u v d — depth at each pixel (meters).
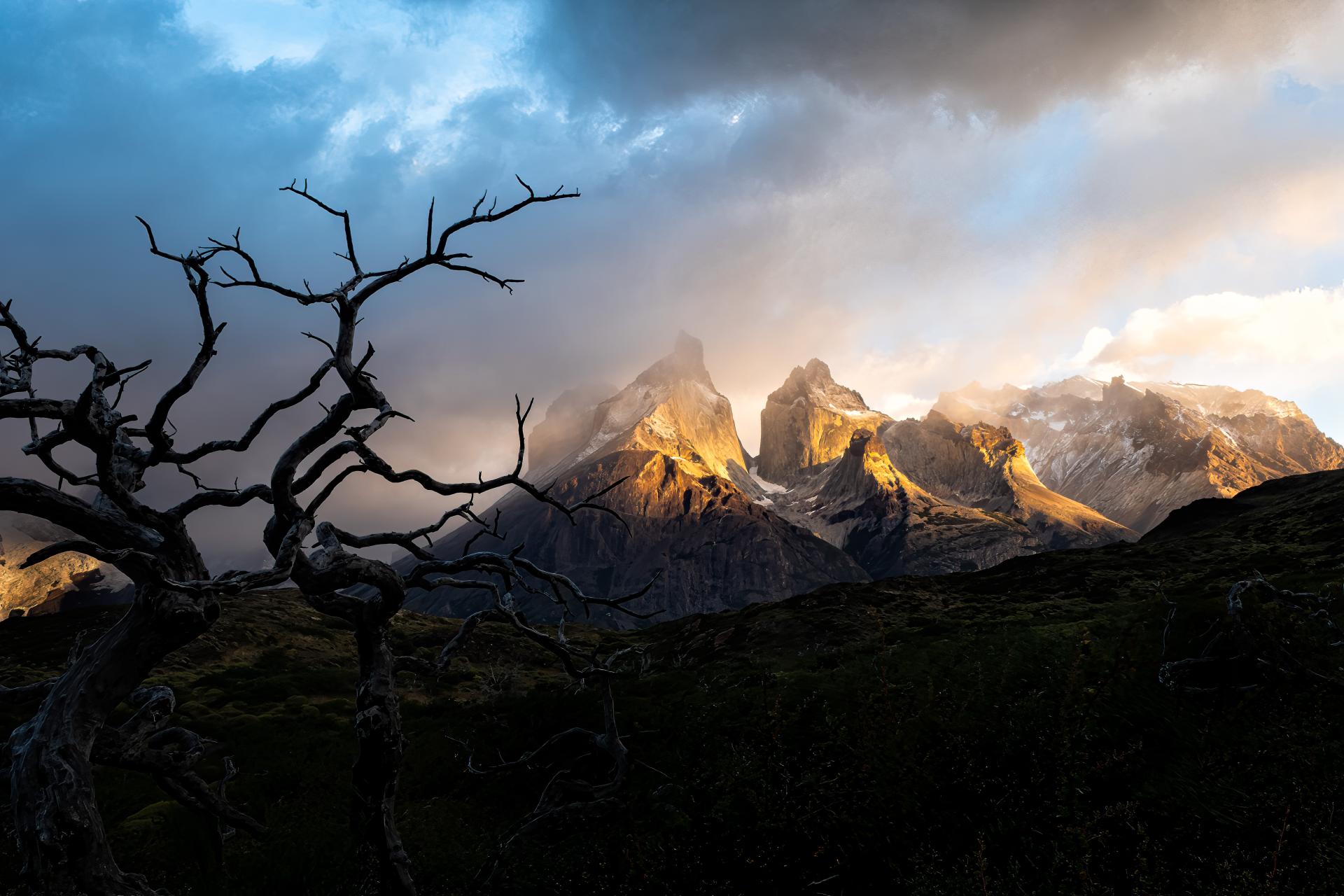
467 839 11.50
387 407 10.06
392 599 10.54
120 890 8.12
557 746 14.84
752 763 10.70
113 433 8.48
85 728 8.47
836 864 9.05
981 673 12.12
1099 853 8.38
